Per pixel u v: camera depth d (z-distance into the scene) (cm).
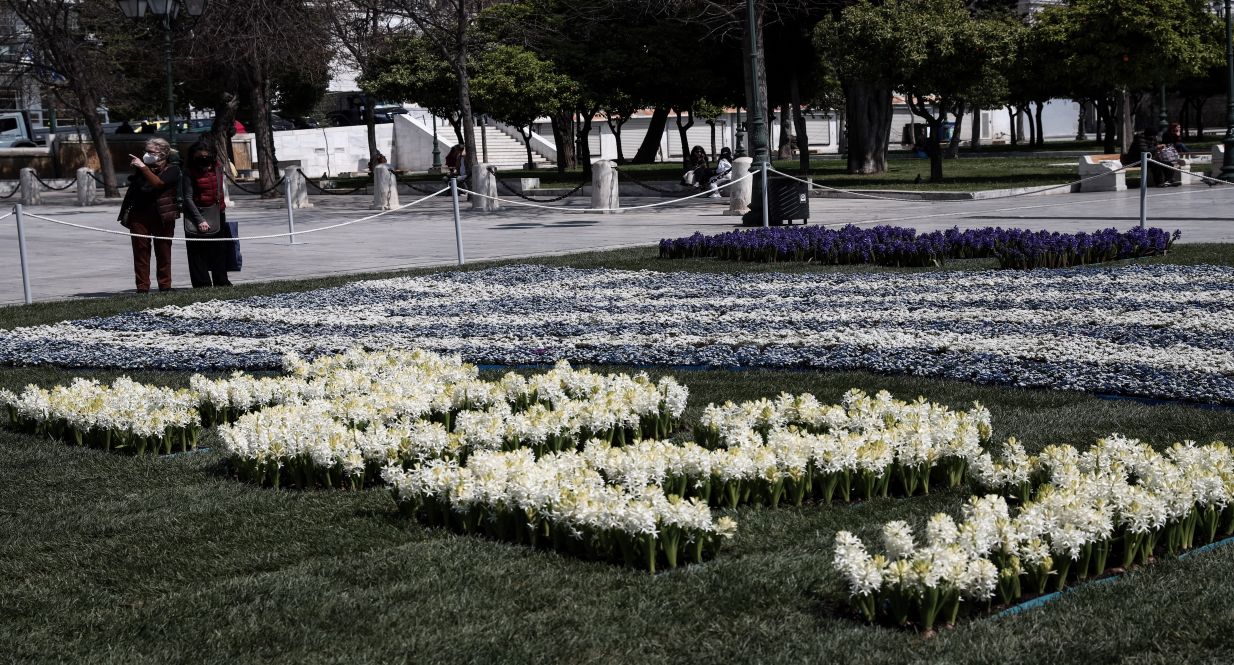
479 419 641
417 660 410
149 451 711
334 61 5128
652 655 410
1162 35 3153
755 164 2133
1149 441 663
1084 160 2892
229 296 1394
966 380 844
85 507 603
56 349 1061
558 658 409
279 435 632
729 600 452
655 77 3572
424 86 3962
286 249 1995
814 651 407
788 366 911
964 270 1435
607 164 2631
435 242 2058
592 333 1080
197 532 556
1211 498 499
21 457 701
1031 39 3394
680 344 999
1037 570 448
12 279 1666
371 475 635
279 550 529
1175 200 2384
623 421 685
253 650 424
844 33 3109
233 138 4822
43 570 517
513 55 3794
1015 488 553
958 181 3219
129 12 2005
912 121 6278
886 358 908
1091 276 1345
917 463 582
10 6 3466
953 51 3022
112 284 1591
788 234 1631
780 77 3553
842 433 593
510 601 458
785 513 557
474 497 532
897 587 424
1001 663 394
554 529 512
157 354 1027
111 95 4062
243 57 3438
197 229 1452
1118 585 457
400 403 708
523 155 5681
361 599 465
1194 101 5347
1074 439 670
